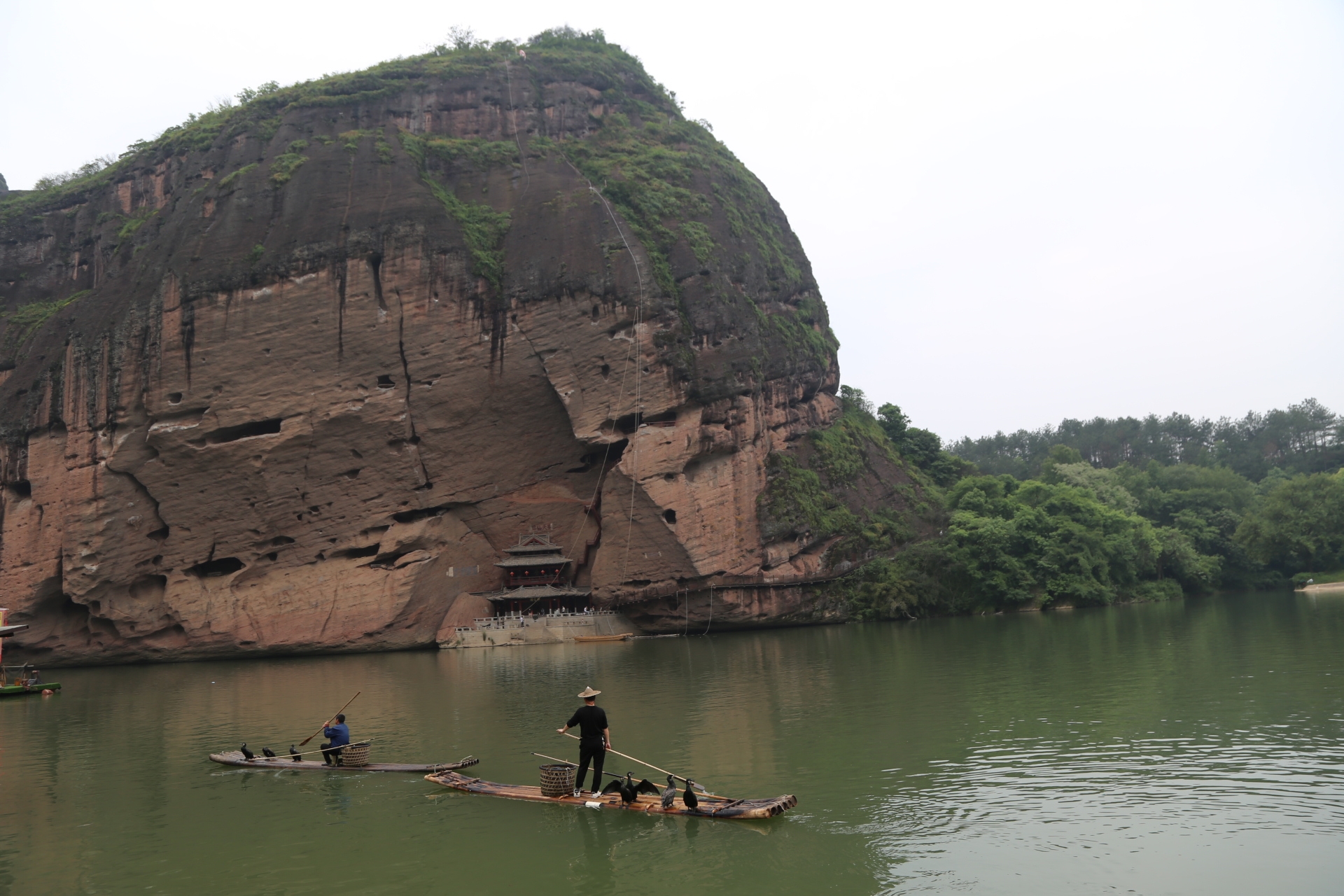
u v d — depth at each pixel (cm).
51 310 6494
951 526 6856
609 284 6012
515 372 5988
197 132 6788
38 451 5750
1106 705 2456
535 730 2472
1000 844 1380
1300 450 13425
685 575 6012
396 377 5878
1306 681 2664
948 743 2072
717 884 1263
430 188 6228
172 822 1684
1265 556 7938
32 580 5697
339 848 1490
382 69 7025
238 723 2853
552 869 1347
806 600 6234
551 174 6606
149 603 5775
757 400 6356
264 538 5834
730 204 7100
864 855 1357
